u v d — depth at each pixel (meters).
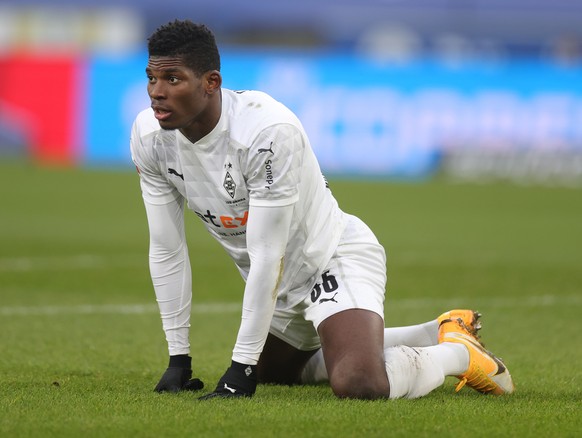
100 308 31.20
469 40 116.12
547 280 38.84
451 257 45.53
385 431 14.99
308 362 20.45
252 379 17.75
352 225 19.53
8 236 50.06
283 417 15.81
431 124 88.75
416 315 31.16
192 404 16.83
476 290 36.34
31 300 32.50
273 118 17.12
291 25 118.69
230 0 117.88
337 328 17.86
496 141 88.69
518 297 34.84
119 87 91.62
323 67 88.12
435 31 116.38
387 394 17.27
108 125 92.94
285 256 18.66
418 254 46.47
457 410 16.67
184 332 18.83
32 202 68.00
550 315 31.31
